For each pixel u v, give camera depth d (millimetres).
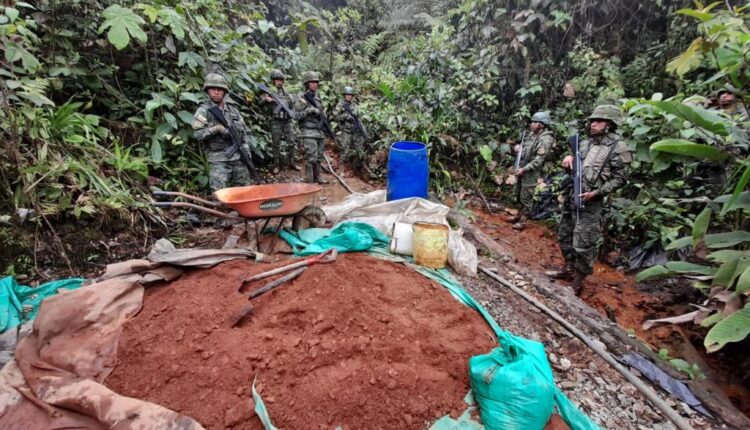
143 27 5398
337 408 2100
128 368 2301
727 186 3672
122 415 1922
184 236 4402
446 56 7422
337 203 5480
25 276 3377
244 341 2430
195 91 5879
